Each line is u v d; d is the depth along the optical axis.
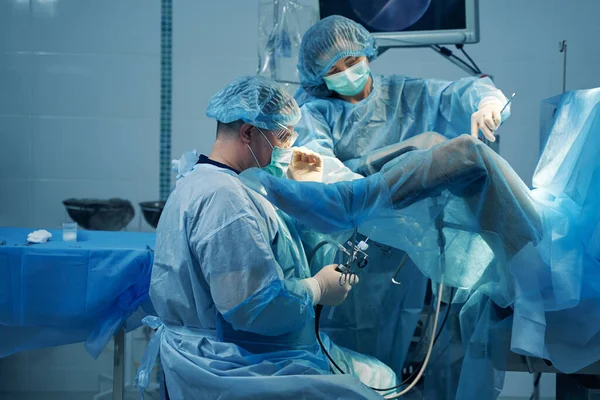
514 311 1.71
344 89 2.11
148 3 3.48
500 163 1.70
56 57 3.48
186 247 1.60
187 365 1.58
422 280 2.01
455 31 2.43
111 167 3.54
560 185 1.80
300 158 1.84
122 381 2.23
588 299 1.72
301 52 2.13
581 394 2.00
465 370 1.81
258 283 1.52
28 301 2.10
